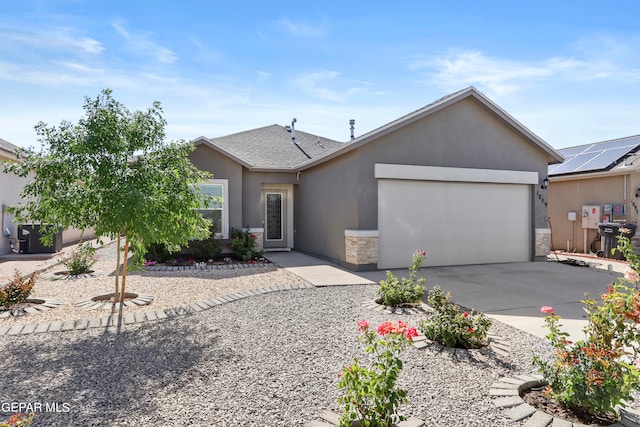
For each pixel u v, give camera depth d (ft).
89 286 28.19
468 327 16.63
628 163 45.68
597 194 49.73
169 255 39.63
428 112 36.81
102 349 16.14
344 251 37.81
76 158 20.94
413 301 23.08
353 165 36.04
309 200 47.52
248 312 21.62
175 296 25.35
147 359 15.12
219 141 57.41
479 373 14.05
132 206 19.63
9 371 14.01
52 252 42.19
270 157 52.49
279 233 52.49
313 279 30.89
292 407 11.55
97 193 20.89
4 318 20.18
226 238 43.45
